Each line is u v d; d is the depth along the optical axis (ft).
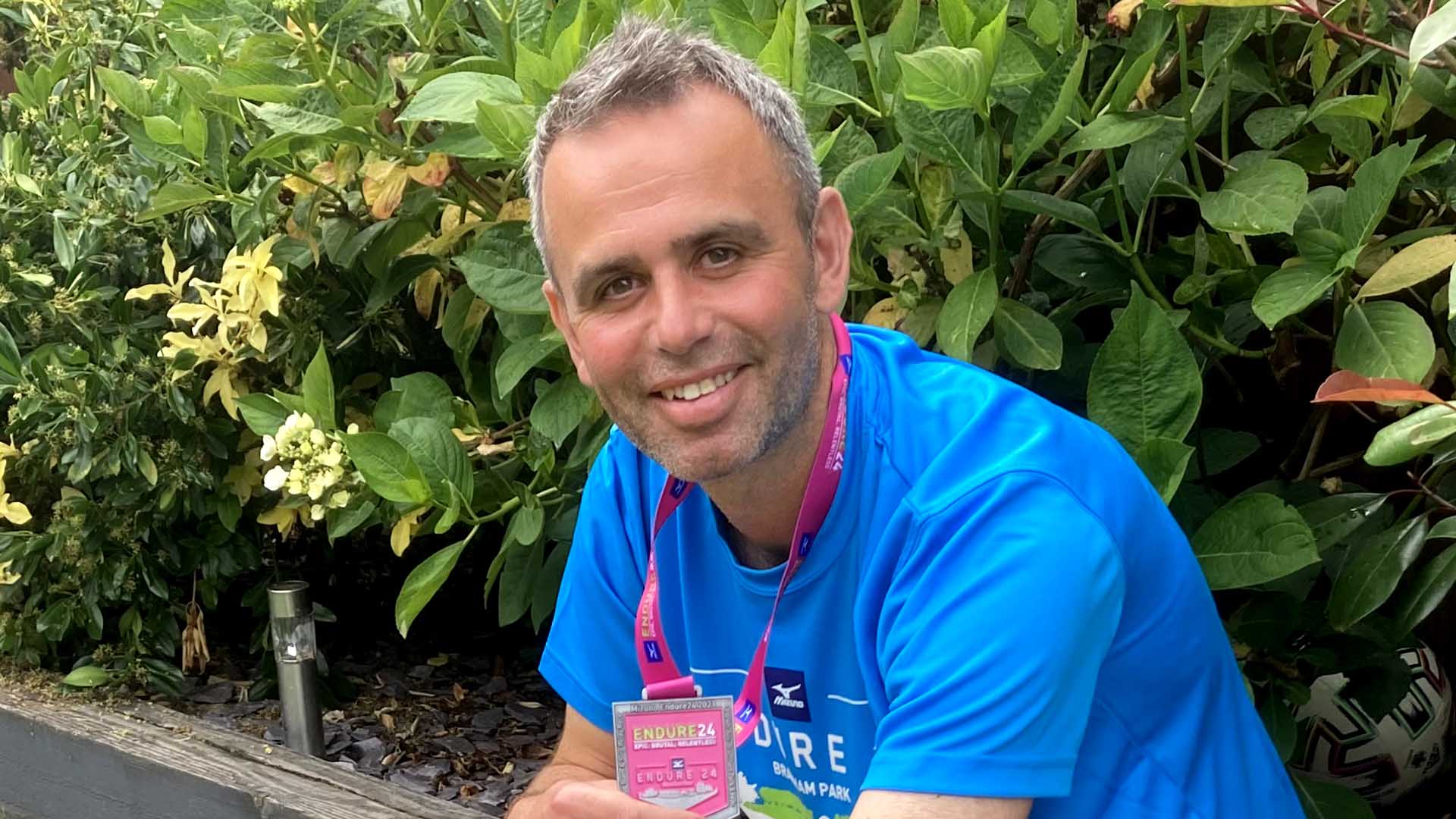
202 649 9.18
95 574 8.65
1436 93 5.44
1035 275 6.93
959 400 4.05
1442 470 6.05
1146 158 5.98
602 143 3.59
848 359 4.09
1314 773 6.53
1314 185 6.81
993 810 3.42
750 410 3.76
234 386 8.39
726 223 3.55
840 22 7.40
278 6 6.48
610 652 5.14
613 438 5.09
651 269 3.60
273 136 7.16
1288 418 7.62
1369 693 6.22
